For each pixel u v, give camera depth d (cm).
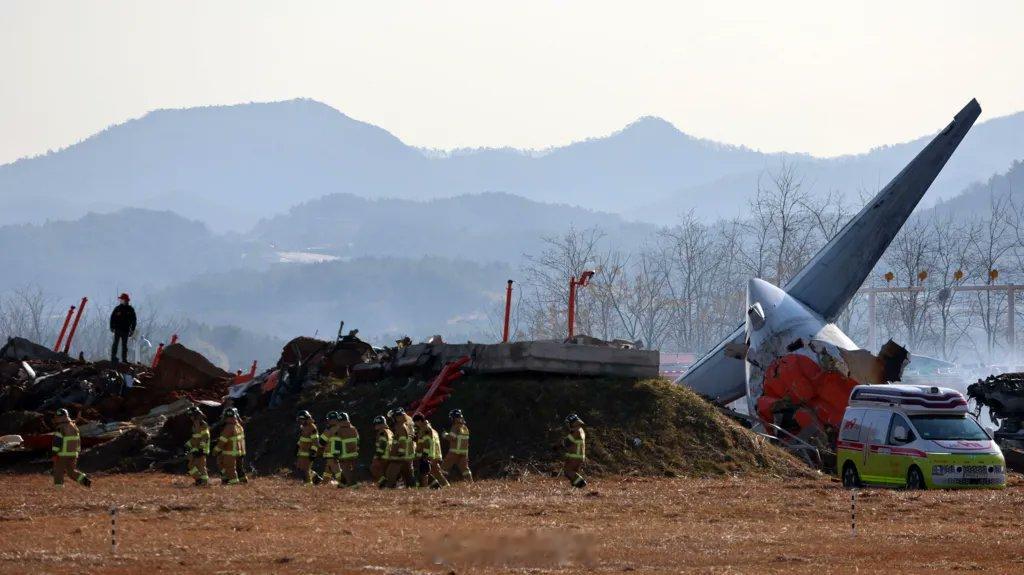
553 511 5794
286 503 6059
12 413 10331
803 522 5522
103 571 3959
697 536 4881
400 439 7100
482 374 8906
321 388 9481
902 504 6191
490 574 3944
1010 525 5388
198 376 11212
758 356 10350
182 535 4834
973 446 7169
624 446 8119
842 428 7788
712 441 8338
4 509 5812
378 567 4038
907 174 12369
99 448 9194
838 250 12131
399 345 10350
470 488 7025
